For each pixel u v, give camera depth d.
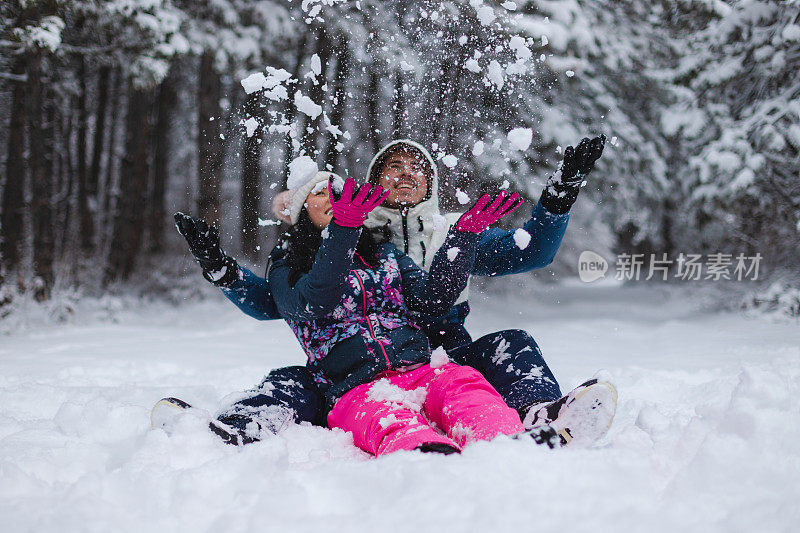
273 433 2.16
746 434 1.68
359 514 1.39
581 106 10.80
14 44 8.70
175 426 2.02
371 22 4.28
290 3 11.55
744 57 10.23
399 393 2.16
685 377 3.89
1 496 1.65
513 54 2.73
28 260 10.37
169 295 11.59
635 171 11.70
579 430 1.96
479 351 2.40
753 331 7.45
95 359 5.56
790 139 9.33
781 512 1.36
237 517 1.38
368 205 2.04
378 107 4.51
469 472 1.54
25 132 10.33
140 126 13.28
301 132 2.74
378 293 2.38
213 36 11.20
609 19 11.22
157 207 14.77
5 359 5.63
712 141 10.39
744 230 10.48
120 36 9.70
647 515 1.33
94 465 2.01
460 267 2.26
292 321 2.47
